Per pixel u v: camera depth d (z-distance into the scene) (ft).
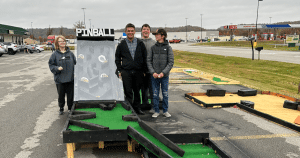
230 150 11.43
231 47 126.11
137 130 11.19
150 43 15.98
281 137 13.17
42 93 24.48
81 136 10.32
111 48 15.79
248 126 14.92
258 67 49.73
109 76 15.35
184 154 10.39
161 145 10.43
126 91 15.46
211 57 72.43
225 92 24.03
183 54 88.43
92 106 14.73
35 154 11.17
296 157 10.80
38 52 111.96
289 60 57.57
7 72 40.70
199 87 28.43
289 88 29.63
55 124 15.29
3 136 13.26
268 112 17.58
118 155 11.27
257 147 11.84
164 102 15.57
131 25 14.14
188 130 13.55
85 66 15.23
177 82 31.14
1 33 116.37
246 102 18.95
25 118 16.47
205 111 18.26
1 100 21.47
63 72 15.76
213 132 13.74
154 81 14.75
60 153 11.33
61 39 15.40
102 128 10.51
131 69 14.79
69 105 16.87
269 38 241.76
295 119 15.15
